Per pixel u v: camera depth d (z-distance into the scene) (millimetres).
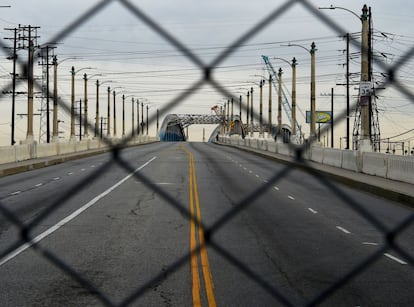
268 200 18516
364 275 8258
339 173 27703
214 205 16953
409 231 12469
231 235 11719
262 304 6734
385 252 10062
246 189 22125
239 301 6852
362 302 6863
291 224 13352
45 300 6875
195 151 65125
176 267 8664
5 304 6703
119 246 10438
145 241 10961
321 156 36531
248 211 15672
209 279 7926
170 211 15547
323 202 18141
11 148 34938
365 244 10836
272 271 8461
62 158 41438
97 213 15109
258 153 53969
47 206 16625
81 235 11664
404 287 7582
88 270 8477
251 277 8062
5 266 8750
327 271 8500
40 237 11414
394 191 18922
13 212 15266
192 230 12328
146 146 87438
